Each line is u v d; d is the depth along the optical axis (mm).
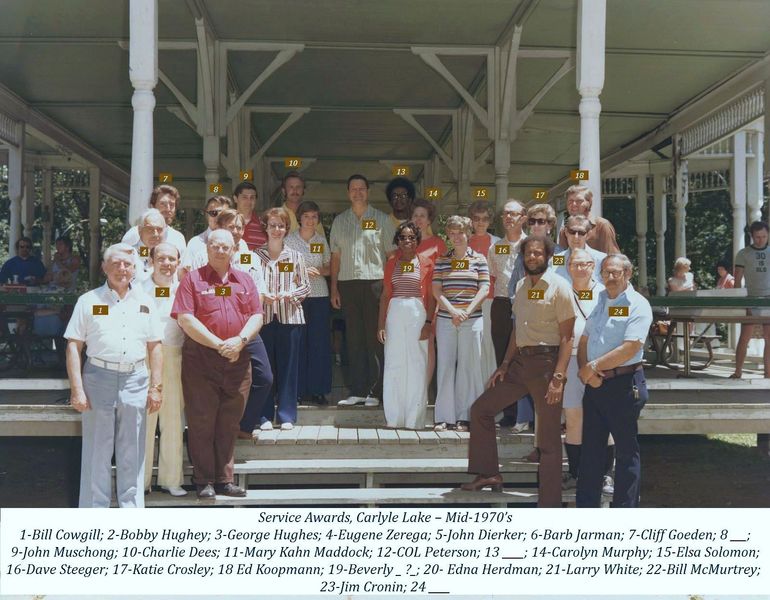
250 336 4980
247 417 5531
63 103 12609
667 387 7234
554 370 4938
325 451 5590
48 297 7273
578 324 5289
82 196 30281
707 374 8680
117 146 15836
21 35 9461
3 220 27297
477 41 9961
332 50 10234
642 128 14211
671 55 10141
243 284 5039
